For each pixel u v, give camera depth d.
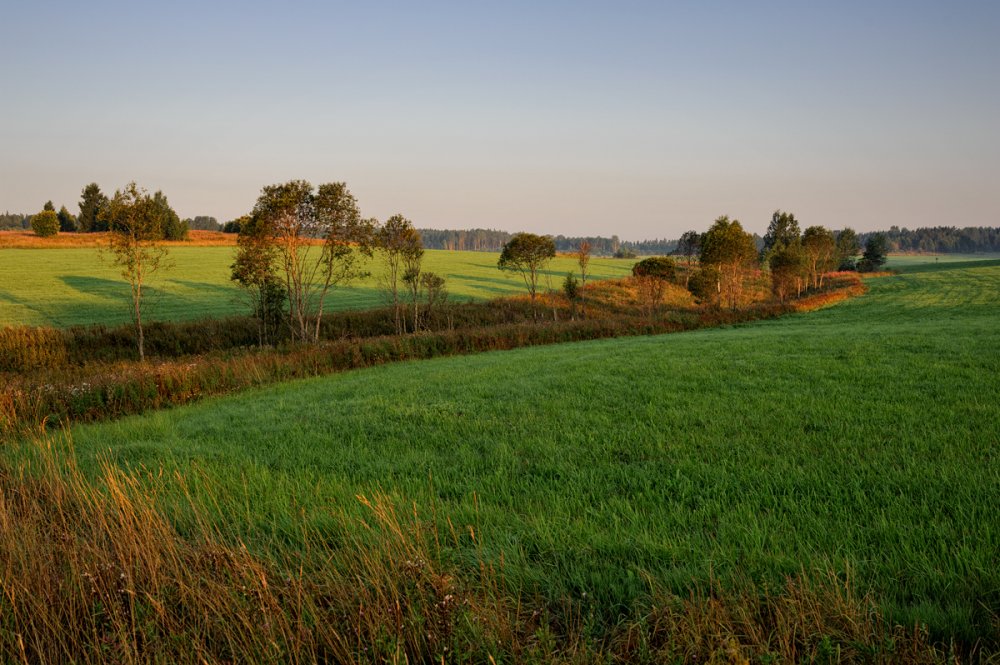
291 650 2.85
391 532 3.98
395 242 39.00
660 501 4.89
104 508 4.41
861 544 3.84
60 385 12.12
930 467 5.36
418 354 22.31
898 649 2.65
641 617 3.05
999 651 2.66
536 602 3.32
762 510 4.70
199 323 34.34
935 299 52.88
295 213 31.06
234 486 5.74
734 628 2.87
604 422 8.25
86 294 48.47
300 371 17.50
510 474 6.07
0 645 2.90
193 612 3.21
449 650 2.82
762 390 10.23
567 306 55.12
